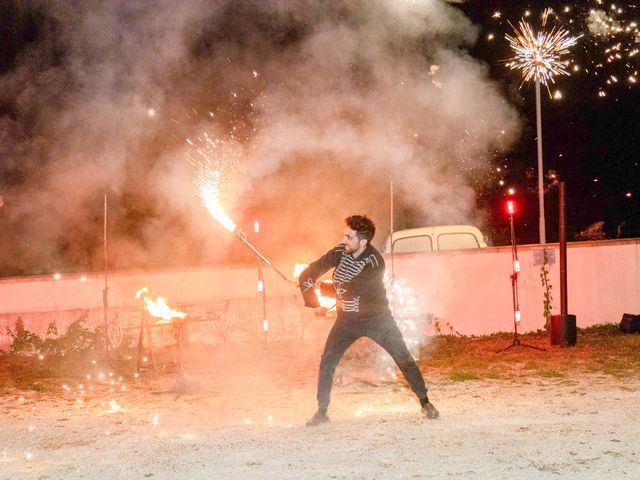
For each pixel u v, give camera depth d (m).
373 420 6.77
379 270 6.66
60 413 7.83
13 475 5.45
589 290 13.44
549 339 12.41
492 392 8.10
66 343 11.35
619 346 11.27
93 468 5.53
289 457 5.57
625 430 6.10
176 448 6.00
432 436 6.06
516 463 5.23
